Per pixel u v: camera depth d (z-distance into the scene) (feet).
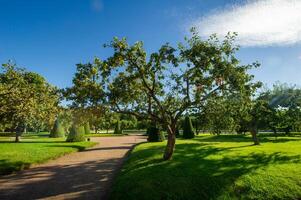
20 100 67.10
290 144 98.27
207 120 63.36
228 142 111.86
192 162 56.95
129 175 48.57
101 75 58.39
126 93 59.26
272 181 43.73
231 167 51.49
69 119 61.31
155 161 60.75
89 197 40.63
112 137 179.52
